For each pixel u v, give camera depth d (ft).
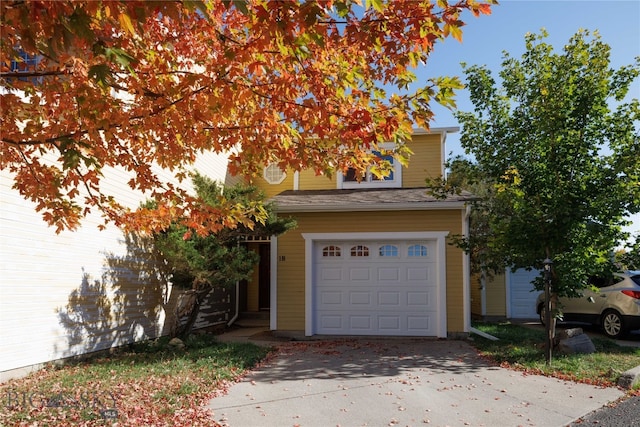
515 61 31.55
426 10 10.56
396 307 39.34
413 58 11.36
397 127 12.09
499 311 54.34
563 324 47.93
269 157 14.67
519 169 31.09
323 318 39.96
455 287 38.32
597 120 29.71
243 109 13.70
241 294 53.78
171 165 15.49
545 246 29.43
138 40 12.57
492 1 10.52
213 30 12.42
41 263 23.70
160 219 16.63
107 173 28.76
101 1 8.45
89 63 11.03
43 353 23.66
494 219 31.86
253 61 11.76
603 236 28.48
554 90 29.22
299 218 40.73
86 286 26.99
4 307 21.42
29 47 9.07
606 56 29.37
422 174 47.98
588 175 29.27
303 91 13.93
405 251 39.73
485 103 32.17
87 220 27.22
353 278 40.04
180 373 23.58
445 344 34.86
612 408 19.35
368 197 42.04
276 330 39.93
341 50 12.73
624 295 39.09
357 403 19.63
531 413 18.57
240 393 20.88
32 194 14.17
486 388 22.16
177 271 32.01
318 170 14.12
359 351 31.83
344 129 12.63
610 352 31.27
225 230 33.04
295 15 9.68
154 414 17.30
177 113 12.64
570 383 23.24
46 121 14.90
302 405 19.29
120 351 29.63
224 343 33.55
